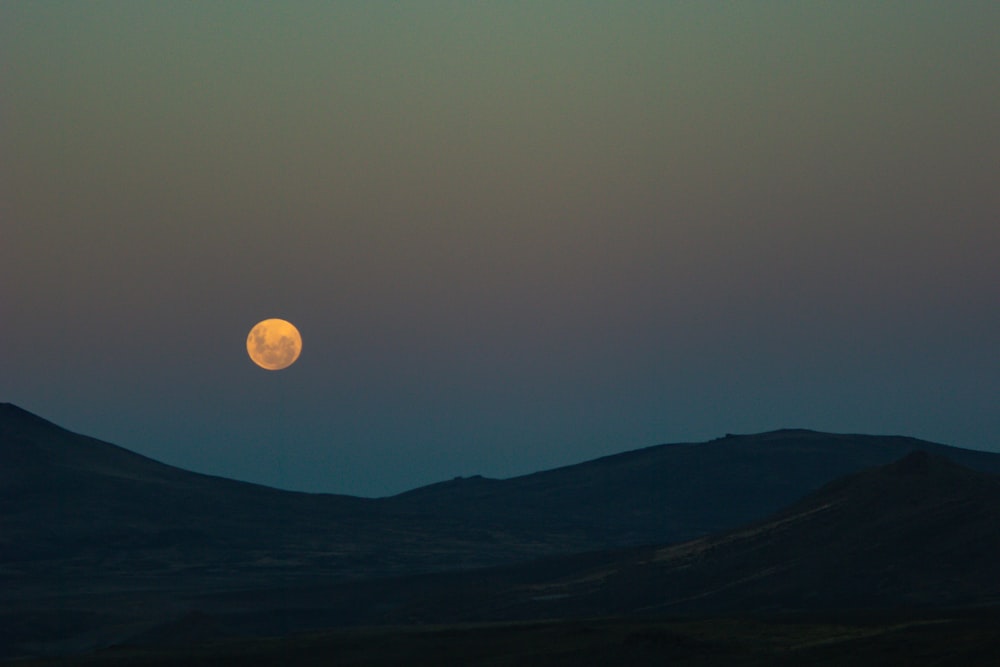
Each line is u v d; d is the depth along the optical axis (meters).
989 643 179.12
